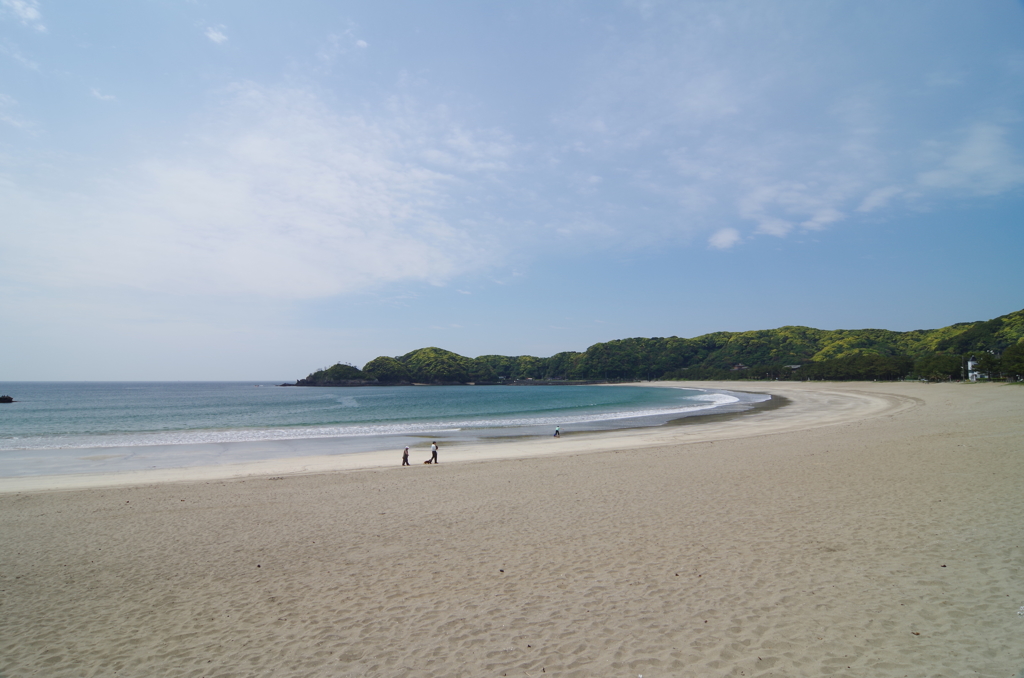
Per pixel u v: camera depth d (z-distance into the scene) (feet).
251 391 493.36
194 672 16.65
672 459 58.59
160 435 112.37
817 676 13.89
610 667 15.19
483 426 126.72
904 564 21.42
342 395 380.99
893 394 201.36
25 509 43.34
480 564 25.34
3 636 19.98
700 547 25.54
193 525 36.04
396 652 17.10
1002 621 16.08
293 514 38.24
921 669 13.82
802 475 42.63
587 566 24.04
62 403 275.39
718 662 14.98
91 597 23.62
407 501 41.32
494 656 16.38
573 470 54.13
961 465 41.16
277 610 21.22
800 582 20.35
